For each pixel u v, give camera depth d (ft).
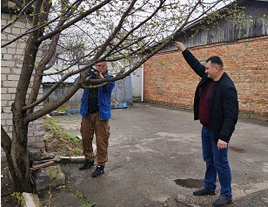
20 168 10.03
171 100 42.93
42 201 10.38
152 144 19.40
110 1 7.09
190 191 11.57
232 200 10.66
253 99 29.81
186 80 39.47
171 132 23.67
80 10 7.14
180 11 7.49
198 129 25.08
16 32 12.72
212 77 10.34
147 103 48.24
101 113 12.63
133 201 10.66
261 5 28.14
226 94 9.87
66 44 9.80
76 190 11.48
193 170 14.06
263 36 28.19
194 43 37.45
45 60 9.82
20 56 13.08
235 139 20.99
